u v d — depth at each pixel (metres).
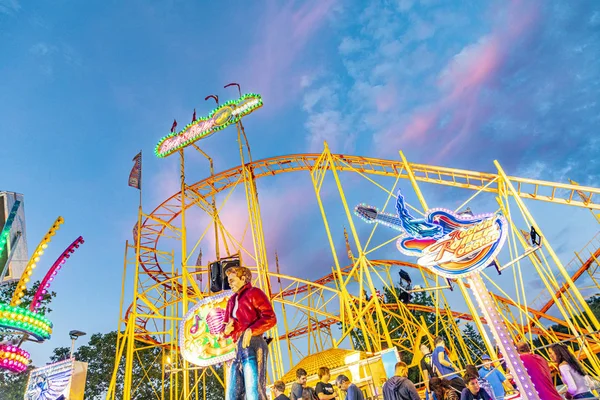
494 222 7.70
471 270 7.70
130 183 32.09
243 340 4.52
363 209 28.22
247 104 30.27
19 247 21.88
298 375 11.27
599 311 47.59
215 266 22.22
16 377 35.34
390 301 51.09
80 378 19.52
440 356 13.16
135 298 28.25
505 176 24.09
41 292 20.86
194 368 20.84
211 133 31.30
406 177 29.03
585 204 23.75
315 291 41.56
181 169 31.58
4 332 19.05
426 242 8.52
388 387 9.09
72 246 22.27
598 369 20.00
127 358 25.81
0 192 21.53
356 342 48.59
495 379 13.23
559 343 9.04
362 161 30.95
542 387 8.02
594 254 30.95
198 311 16.05
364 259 24.25
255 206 29.39
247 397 4.21
